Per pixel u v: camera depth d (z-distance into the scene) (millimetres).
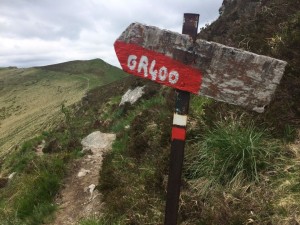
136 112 3012
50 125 18031
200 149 1374
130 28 827
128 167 1830
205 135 1476
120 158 1996
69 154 2471
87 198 1822
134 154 1929
